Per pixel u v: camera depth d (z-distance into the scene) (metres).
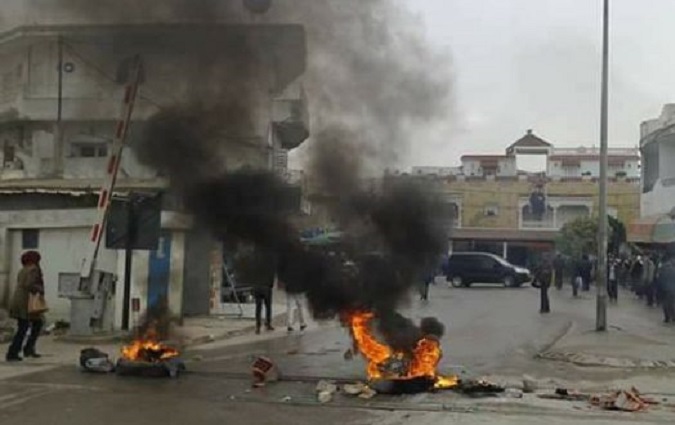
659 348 14.93
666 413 9.19
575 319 21.92
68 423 8.21
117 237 13.80
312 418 8.65
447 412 9.04
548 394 10.26
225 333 17.02
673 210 31.34
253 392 10.17
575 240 44.38
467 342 16.41
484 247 54.81
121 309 16.61
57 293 17.42
